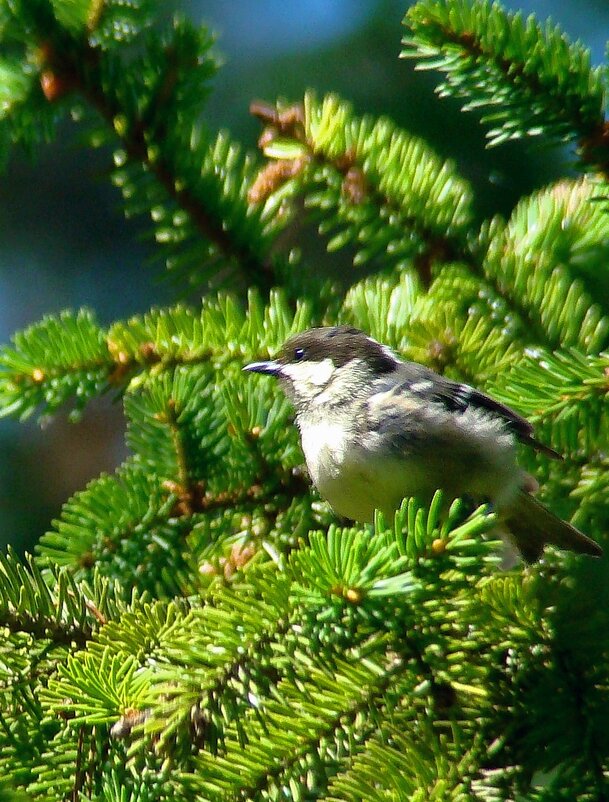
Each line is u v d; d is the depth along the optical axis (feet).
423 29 24.34
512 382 25.08
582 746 20.48
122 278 44.73
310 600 18.39
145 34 28.25
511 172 38.45
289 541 26.27
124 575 25.45
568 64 24.35
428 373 26.58
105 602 22.41
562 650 21.75
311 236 43.80
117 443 45.44
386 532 18.81
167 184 28.17
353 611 18.37
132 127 27.35
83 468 44.27
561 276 28.37
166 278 29.40
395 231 28.71
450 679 20.67
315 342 26.94
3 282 44.60
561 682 21.26
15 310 44.50
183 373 26.40
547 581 23.75
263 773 19.54
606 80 24.43
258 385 27.71
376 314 28.60
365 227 28.68
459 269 28.55
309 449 26.12
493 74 24.64
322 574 18.19
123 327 26.14
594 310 28.07
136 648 20.83
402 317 28.48
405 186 28.37
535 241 29.35
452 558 18.60
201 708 20.07
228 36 40.78
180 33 26.84
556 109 24.72
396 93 38.91
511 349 27.96
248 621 20.08
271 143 28.14
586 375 24.63
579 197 29.43
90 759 20.38
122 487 25.80
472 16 24.08
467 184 28.71
